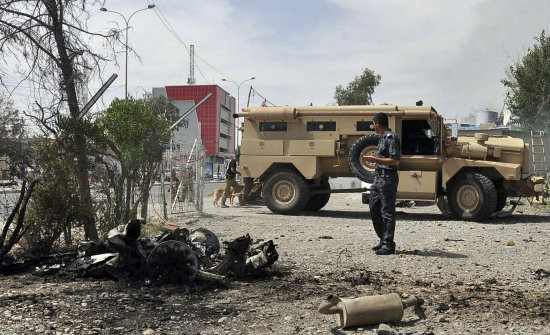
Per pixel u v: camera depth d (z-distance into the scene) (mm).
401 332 3604
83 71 7035
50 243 6520
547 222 11297
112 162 7895
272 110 13109
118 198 7859
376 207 7191
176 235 5742
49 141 6660
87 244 5625
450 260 6520
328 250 7250
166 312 4039
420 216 12914
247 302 4379
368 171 12234
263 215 12922
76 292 4586
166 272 4910
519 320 3902
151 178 9102
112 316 3891
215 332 3590
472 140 12047
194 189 12938
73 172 6773
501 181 12141
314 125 12977
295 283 5145
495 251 7246
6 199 6250
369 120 12539
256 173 13406
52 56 6832
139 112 8500
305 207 14406
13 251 6410
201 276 4898
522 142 11852
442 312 4098
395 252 7117
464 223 11070
